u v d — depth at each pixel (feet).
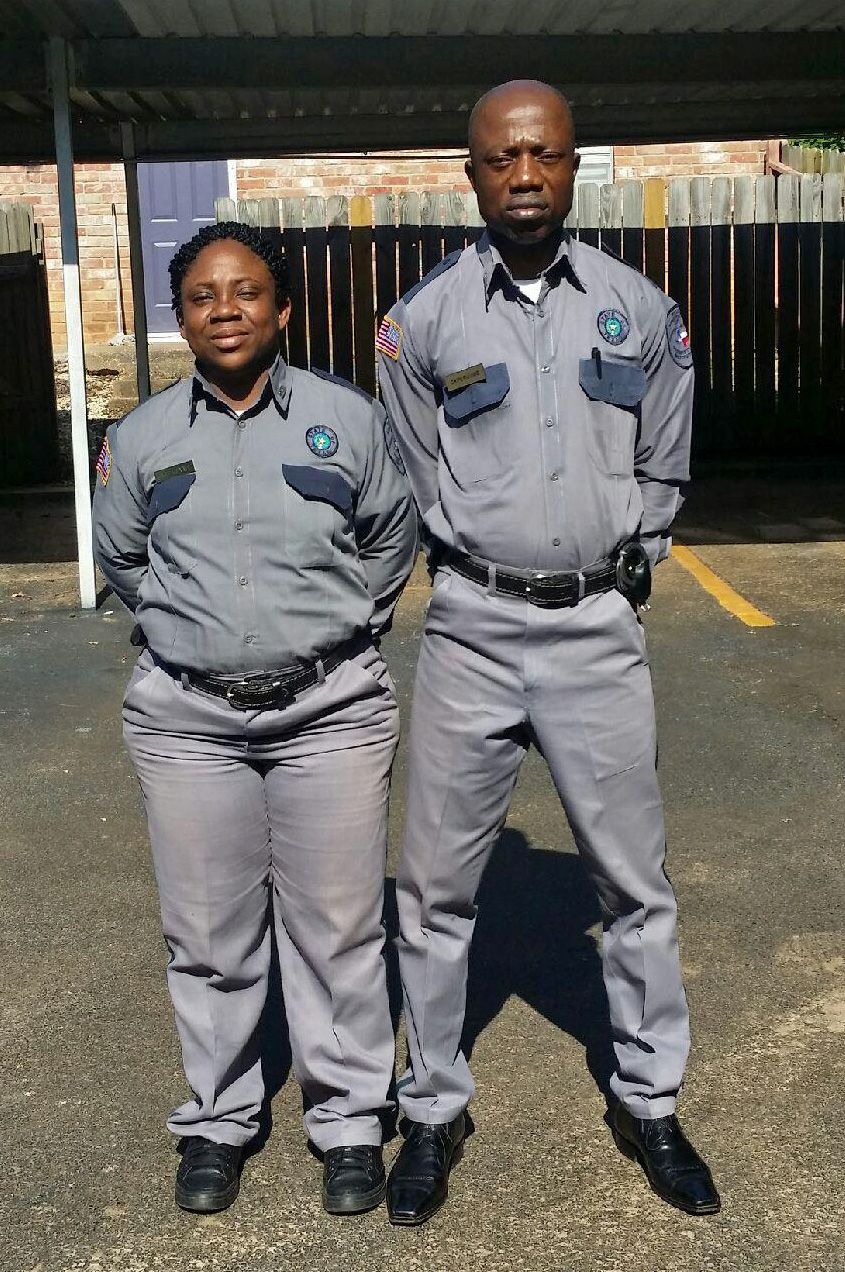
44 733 19.42
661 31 25.68
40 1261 9.27
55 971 13.12
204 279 9.00
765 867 14.87
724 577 26.58
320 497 9.22
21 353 36.91
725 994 12.35
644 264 37.63
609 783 9.57
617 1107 10.34
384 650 22.67
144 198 52.75
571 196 9.27
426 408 9.74
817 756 17.87
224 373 9.15
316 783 9.43
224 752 9.48
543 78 25.80
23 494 36.14
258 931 9.95
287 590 9.21
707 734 18.71
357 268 36.86
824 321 37.81
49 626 24.54
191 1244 9.41
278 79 25.09
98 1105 11.02
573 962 13.07
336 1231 9.50
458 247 36.78
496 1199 9.78
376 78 25.32
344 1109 9.91
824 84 27.40
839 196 37.09
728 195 37.09
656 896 9.82
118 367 48.75
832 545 28.91
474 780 9.64
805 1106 10.74
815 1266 9.02
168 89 24.80
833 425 38.32
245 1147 10.40
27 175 52.44
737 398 38.17
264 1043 11.85
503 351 9.29
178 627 9.37
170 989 9.95
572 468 9.26
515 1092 11.05
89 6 22.38
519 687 9.48
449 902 9.88
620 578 9.46
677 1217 9.54
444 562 9.71
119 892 14.74
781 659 21.65
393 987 12.76
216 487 9.23
